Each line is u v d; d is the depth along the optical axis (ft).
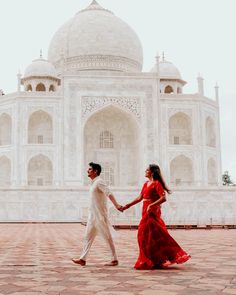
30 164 211.61
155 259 33.37
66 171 198.29
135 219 154.40
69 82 205.05
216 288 24.91
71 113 203.00
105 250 50.31
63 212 158.51
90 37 237.66
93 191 35.58
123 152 223.92
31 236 77.82
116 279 28.32
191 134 214.90
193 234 84.99
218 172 221.46
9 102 209.36
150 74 210.18
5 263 37.68
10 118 221.66
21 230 100.07
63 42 242.99
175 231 99.50
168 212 161.58
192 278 28.58
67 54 240.12
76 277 29.30
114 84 207.62
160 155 205.67
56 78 229.66
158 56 212.43
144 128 207.10
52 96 205.67
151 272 31.53
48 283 26.91
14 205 156.76
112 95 206.90
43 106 205.26
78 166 199.11
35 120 216.13
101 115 222.89
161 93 224.74
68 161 199.00
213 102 224.33
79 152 200.34
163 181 36.11
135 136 219.82
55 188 159.02
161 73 239.71
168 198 162.50
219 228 116.67
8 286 25.85
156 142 206.18
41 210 157.58
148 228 33.58
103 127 225.15
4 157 214.48
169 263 36.45
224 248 51.34
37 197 157.89
